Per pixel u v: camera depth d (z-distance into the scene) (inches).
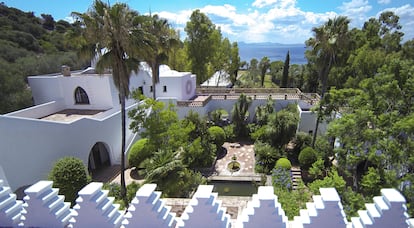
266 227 131.8
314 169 545.3
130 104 854.5
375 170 400.2
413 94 462.6
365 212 134.0
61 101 797.2
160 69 1091.9
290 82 1649.9
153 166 530.9
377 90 482.3
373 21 1266.0
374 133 425.7
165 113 600.7
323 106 665.0
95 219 142.6
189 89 1068.5
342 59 1019.3
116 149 703.7
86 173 476.4
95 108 800.3
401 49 1109.1
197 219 136.5
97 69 493.7
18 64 1069.1
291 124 722.8
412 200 343.9
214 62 1401.3
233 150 813.9
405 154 389.4
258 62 1907.0
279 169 594.2
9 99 888.3
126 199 465.4
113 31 446.6
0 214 150.7
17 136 453.7
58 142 524.7
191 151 648.4
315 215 128.5
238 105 898.1
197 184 534.3
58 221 147.6
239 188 617.6
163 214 144.3
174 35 872.3
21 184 464.4
